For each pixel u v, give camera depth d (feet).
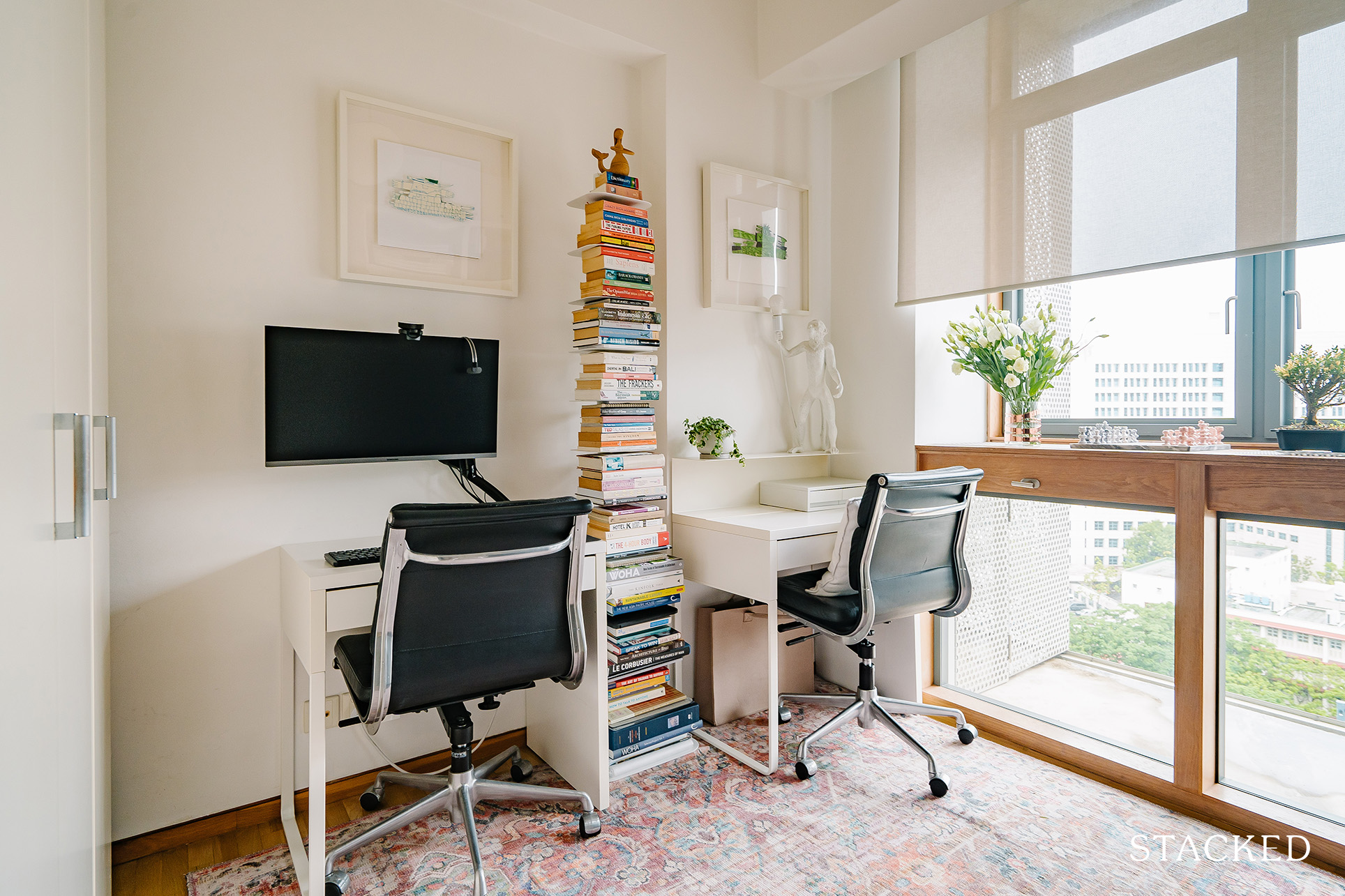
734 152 8.84
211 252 5.99
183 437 5.90
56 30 3.10
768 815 6.30
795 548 7.16
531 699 7.72
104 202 5.13
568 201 8.07
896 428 8.89
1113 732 7.24
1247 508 5.93
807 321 9.64
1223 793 6.19
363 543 6.46
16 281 2.31
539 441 7.91
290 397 5.89
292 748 6.19
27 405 2.45
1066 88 7.20
